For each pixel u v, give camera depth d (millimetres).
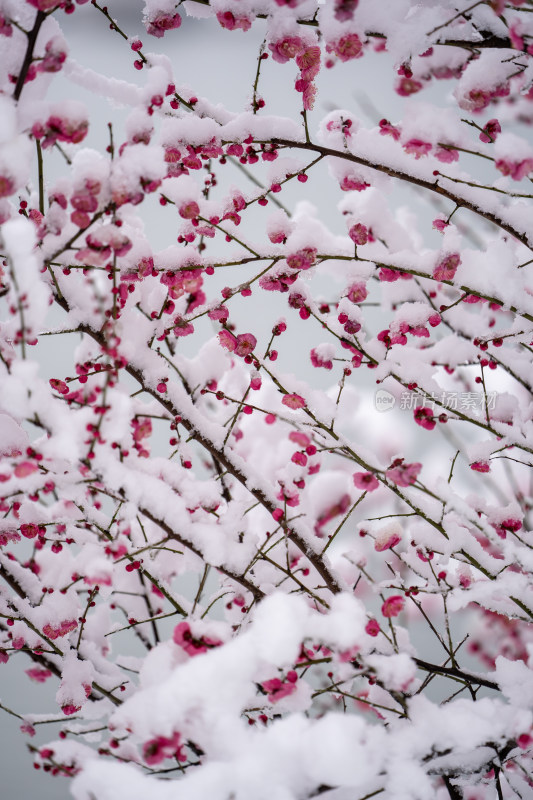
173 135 879
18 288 772
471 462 926
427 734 795
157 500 860
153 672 817
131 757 896
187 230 924
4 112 773
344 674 833
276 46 878
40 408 799
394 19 841
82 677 927
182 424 928
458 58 865
